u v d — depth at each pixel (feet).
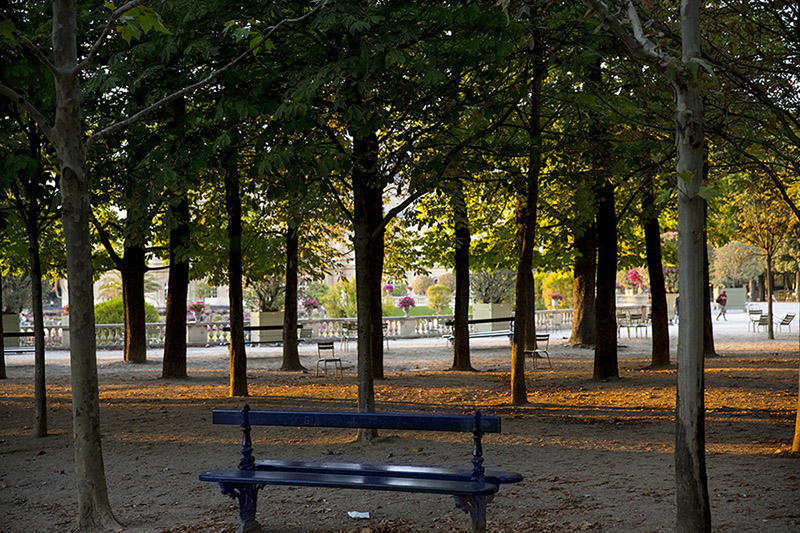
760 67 28.19
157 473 28.99
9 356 95.55
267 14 30.40
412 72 33.32
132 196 35.22
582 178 42.42
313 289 147.54
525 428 37.32
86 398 21.89
